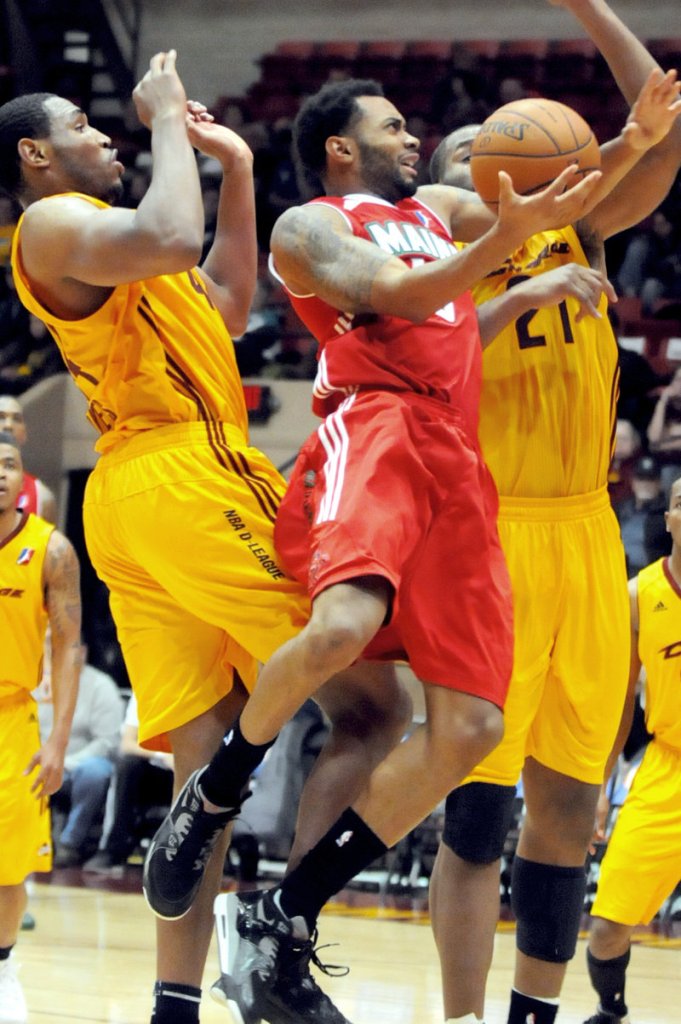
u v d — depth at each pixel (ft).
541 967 23.34
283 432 73.87
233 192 23.93
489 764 21.84
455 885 21.91
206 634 21.26
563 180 17.06
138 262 19.61
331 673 17.62
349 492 18.07
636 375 72.95
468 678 18.53
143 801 58.08
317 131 21.45
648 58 23.07
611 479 69.46
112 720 59.88
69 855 58.44
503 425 22.61
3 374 80.07
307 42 102.73
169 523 20.67
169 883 19.44
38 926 43.06
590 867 53.57
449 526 18.83
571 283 20.53
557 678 22.77
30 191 22.57
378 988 34.40
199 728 21.22
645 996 35.01
